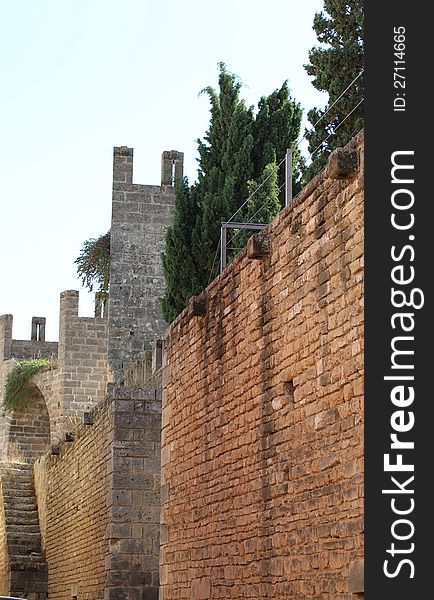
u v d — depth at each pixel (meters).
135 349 46.34
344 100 23.59
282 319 13.77
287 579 13.16
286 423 13.48
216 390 16.41
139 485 23.72
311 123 24.42
